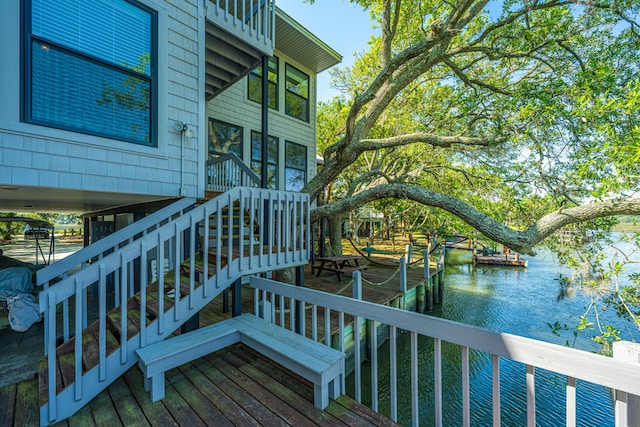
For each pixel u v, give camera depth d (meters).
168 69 3.79
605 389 5.63
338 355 2.37
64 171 3.01
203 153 4.17
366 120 7.09
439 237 17.75
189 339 2.72
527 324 8.34
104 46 3.28
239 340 2.96
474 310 9.54
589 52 5.70
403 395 5.40
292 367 2.37
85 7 3.14
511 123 5.62
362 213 21.30
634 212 3.96
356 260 10.04
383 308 2.24
